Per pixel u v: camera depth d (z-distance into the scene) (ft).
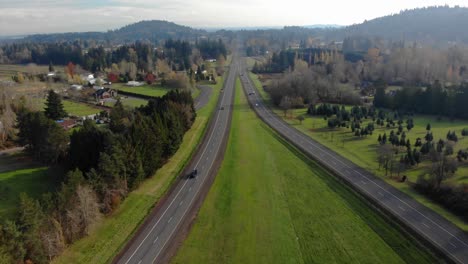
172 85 626.23
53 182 236.43
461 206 186.91
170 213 194.49
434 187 207.21
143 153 223.30
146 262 155.02
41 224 148.25
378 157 255.09
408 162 254.88
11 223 136.98
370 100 513.86
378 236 169.99
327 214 191.21
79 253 159.22
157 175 241.76
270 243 167.12
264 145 308.81
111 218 186.60
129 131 229.45
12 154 290.56
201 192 218.59
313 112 425.69
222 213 193.98
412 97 442.91
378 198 204.44
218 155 281.33
